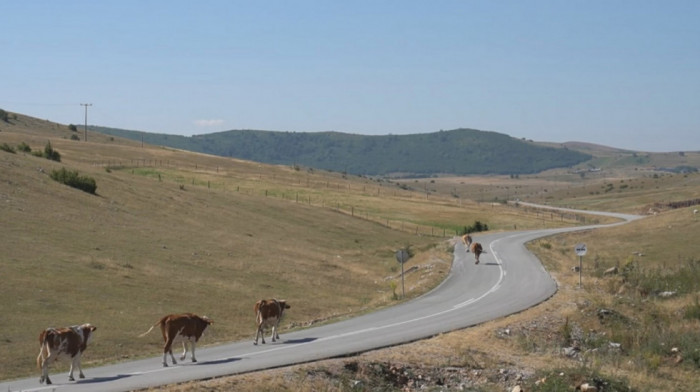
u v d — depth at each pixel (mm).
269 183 127312
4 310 30125
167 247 51438
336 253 65750
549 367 23469
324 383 20062
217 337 30109
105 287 37156
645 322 32375
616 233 73562
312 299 42406
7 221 46938
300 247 64750
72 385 18750
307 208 91562
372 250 70562
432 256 56469
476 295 37812
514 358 24812
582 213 135375
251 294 41469
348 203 113375
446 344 25516
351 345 24672
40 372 22016
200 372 20234
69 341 19406
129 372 20578
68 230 49156
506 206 144875
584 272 47125
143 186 76812
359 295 46125
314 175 166375
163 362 21469
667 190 181375
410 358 23297
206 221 67625
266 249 59125
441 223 101312
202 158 160875
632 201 164000
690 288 41031
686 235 67188
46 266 38688
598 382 21375
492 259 53688
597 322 31047
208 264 48625
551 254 58875
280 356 22672
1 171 59531
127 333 29359
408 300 37000
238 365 21219
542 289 39156
